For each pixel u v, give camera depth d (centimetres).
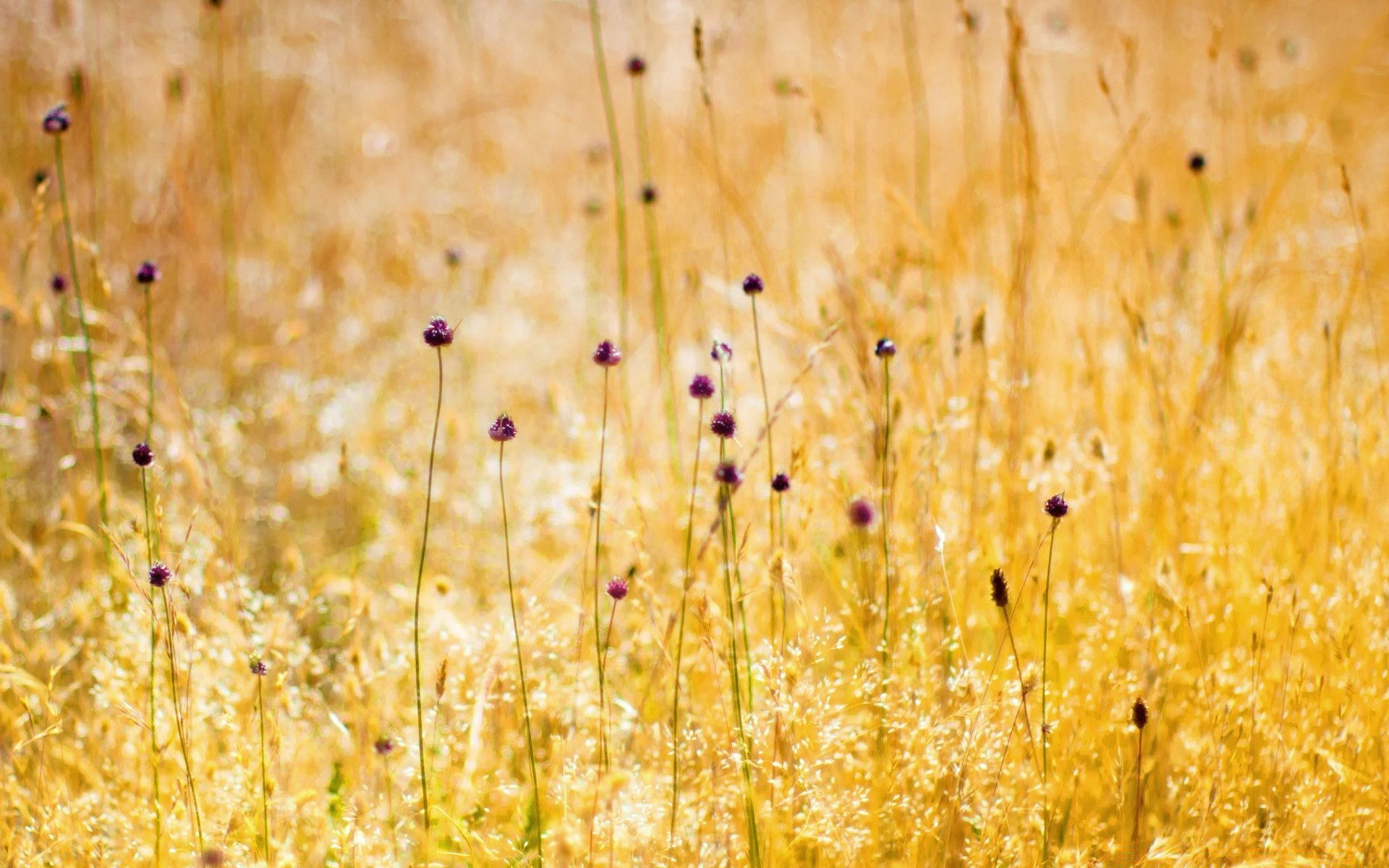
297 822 521
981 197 636
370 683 530
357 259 693
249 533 565
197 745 526
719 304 616
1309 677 528
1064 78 874
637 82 569
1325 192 687
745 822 519
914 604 530
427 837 511
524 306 655
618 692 534
